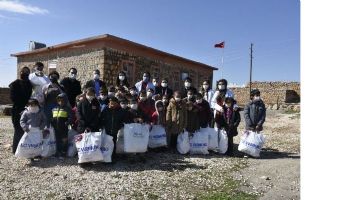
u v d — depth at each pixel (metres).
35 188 5.55
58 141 7.55
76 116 7.33
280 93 32.16
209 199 5.29
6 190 5.41
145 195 5.38
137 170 6.88
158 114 8.52
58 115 7.48
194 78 22.19
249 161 8.18
